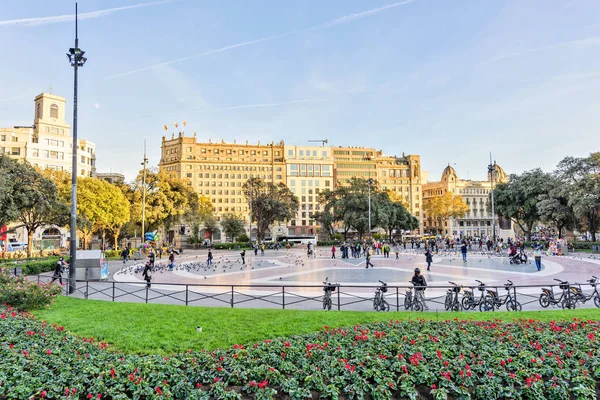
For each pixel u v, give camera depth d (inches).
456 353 321.1
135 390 256.1
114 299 655.8
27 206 1371.8
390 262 1467.8
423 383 280.7
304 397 257.8
